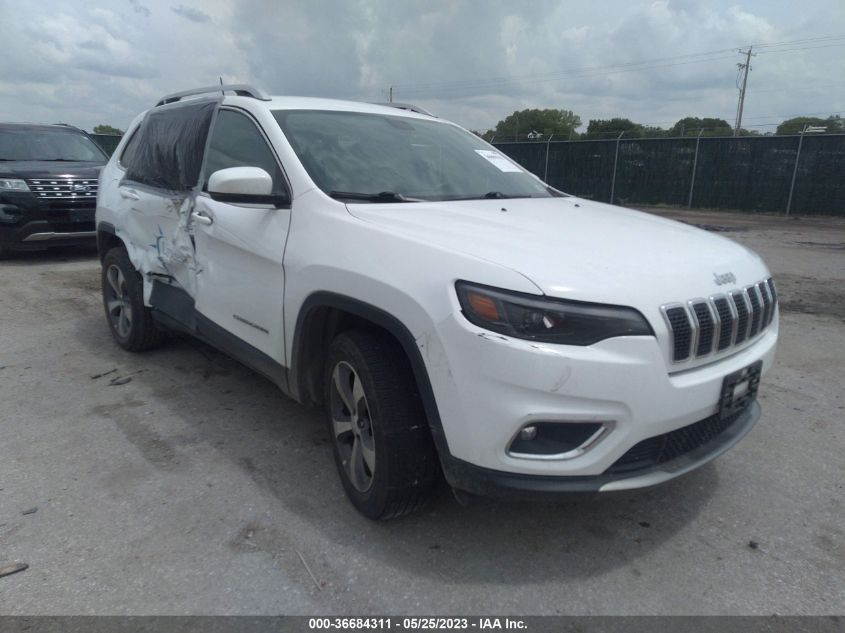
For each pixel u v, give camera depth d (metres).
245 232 3.29
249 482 3.14
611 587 2.45
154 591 2.38
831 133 17.36
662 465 2.47
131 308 4.77
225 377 4.55
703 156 19.88
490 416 2.20
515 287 2.20
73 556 2.57
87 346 5.22
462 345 2.22
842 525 2.88
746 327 2.70
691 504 3.03
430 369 2.33
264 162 3.35
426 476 2.61
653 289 2.35
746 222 16.72
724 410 2.59
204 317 3.84
